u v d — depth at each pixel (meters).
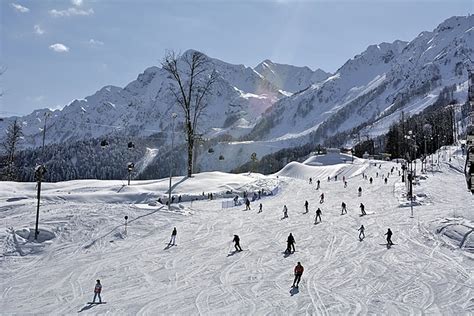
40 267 32.94
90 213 45.09
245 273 31.17
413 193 66.19
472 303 25.06
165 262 33.84
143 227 43.34
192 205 57.50
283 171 114.06
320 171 108.06
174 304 25.73
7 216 43.78
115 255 35.69
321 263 33.28
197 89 78.19
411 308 24.56
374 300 25.83
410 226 44.22
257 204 60.62
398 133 156.50
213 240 40.28
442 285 28.00
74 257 35.16
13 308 25.47
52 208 47.41
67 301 26.42
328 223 47.50
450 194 65.00
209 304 25.64
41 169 39.56
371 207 57.28
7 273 31.56
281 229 44.81
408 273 30.47
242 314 24.16
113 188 63.59
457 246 36.06
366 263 33.00
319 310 24.48
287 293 27.20
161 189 65.06
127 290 28.12
